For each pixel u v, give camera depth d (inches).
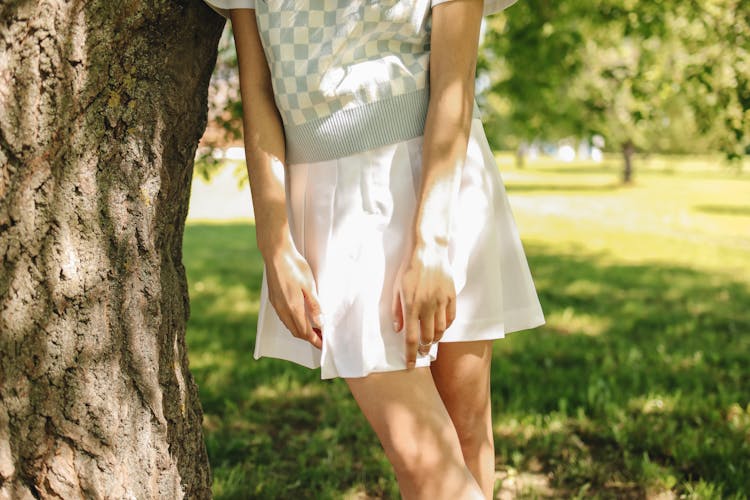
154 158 57.2
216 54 63.2
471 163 57.9
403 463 53.7
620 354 179.5
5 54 51.6
